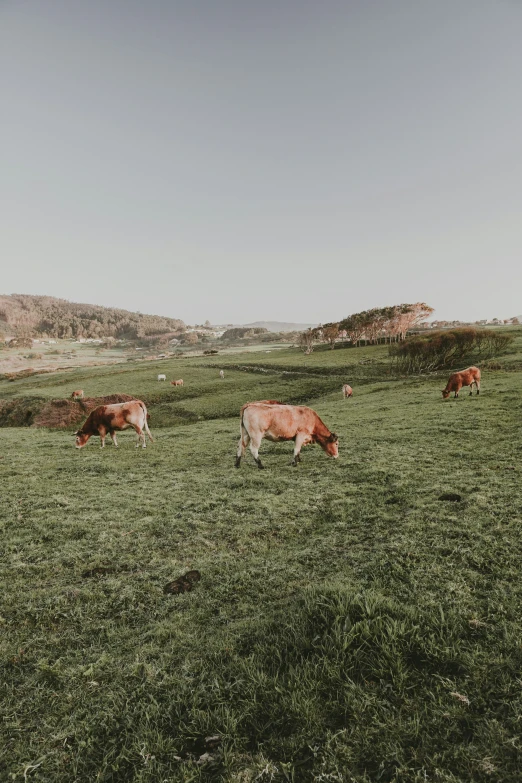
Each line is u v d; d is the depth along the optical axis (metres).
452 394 25.42
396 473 9.59
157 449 16.30
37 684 3.60
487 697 2.93
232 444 16.34
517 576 4.54
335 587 4.27
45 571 5.89
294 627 3.80
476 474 8.98
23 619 4.69
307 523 7.20
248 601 4.74
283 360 72.38
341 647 3.42
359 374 53.19
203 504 8.48
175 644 3.99
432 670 3.24
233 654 3.66
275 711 3.00
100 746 2.95
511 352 53.56
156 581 5.45
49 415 31.27
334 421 20.67
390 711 2.89
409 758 2.57
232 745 2.80
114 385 53.78
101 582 5.48
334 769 2.54
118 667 3.73
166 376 61.19
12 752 2.95
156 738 2.89
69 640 4.26
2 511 8.69
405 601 4.21
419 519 6.66
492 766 2.42
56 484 10.98
